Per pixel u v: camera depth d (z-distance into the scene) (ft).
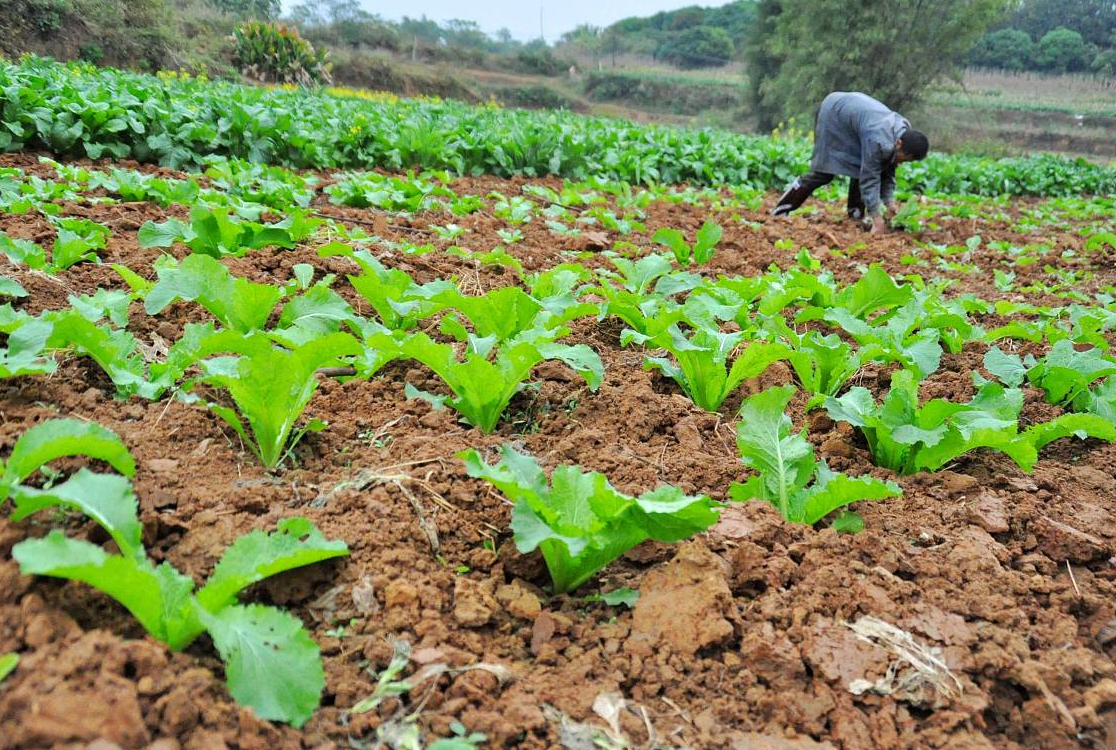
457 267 16.56
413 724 5.39
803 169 48.06
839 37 116.16
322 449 8.64
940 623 6.77
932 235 28.89
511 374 9.32
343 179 25.58
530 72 206.80
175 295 9.97
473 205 24.07
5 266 12.06
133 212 17.51
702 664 6.24
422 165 33.37
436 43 196.03
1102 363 11.41
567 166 38.19
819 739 5.77
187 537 6.65
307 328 9.85
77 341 8.70
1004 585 7.43
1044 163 64.49
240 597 6.28
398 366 10.95
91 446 6.39
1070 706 6.25
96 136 25.98
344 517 7.22
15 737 4.27
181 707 4.84
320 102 47.21
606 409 10.36
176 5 115.44
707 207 31.50
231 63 99.96
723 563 7.21
